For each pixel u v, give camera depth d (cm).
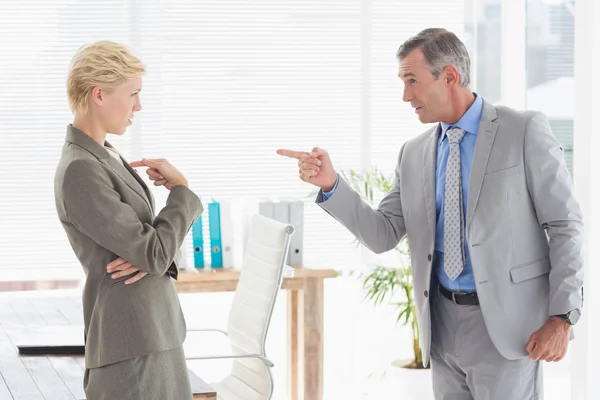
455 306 327
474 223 316
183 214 272
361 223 346
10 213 572
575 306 309
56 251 579
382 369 622
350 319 623
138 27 583
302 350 531
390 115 619
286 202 533
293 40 604
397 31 616
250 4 597
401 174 348
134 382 256
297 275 523
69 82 266
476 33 602
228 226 541
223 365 623
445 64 321
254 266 411
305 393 530
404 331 625
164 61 589
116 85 265
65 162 259
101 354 257
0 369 328
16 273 573
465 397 339
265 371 390
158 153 592
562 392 513
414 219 339
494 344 316
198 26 591
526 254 320
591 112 437
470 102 329
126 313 257
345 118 613
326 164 339
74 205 254
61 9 574
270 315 390
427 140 344
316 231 610
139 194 271
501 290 315
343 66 611
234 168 601
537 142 316
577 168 448
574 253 312
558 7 498
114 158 271
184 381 268
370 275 566
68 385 306
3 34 568
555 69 502
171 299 269
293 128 607
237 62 598
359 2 610
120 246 254
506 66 553
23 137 573
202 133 596
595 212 441
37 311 441
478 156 320
